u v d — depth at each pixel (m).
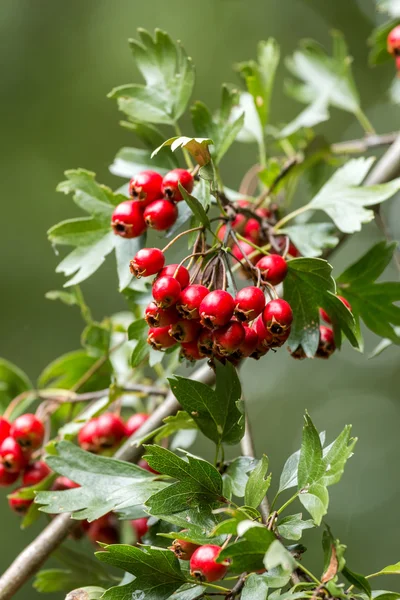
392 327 0.82
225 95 0.80
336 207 0.81
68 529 0.80
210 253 0.76
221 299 0.73
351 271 0.82
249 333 0.74
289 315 0.74
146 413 0.89
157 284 0.74
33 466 0.85
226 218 0.77
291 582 0.72
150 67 0.81
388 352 1.58
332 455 0.72
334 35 0.95
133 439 0.82
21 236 1.56
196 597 0.72
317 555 1.29
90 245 0.79
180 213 0.78
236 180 1.62
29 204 1.58
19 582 0.80
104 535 0.83
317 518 0.71
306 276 0.76
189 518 0.72
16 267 1.54
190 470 0.73
